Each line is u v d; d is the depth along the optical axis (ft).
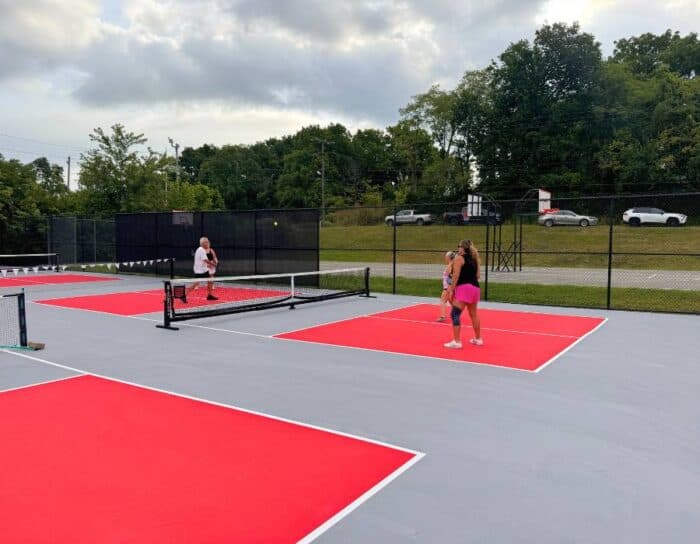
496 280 74.69
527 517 12.67
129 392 22.52
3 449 16.42
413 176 233.96
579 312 46.65
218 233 70.44
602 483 14.51
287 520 12.35
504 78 186.39
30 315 43.06
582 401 21.59
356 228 147.54
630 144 164.66
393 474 14.88
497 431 18.30
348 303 51.60
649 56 218.59
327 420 19.25
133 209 106.42
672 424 19.06
